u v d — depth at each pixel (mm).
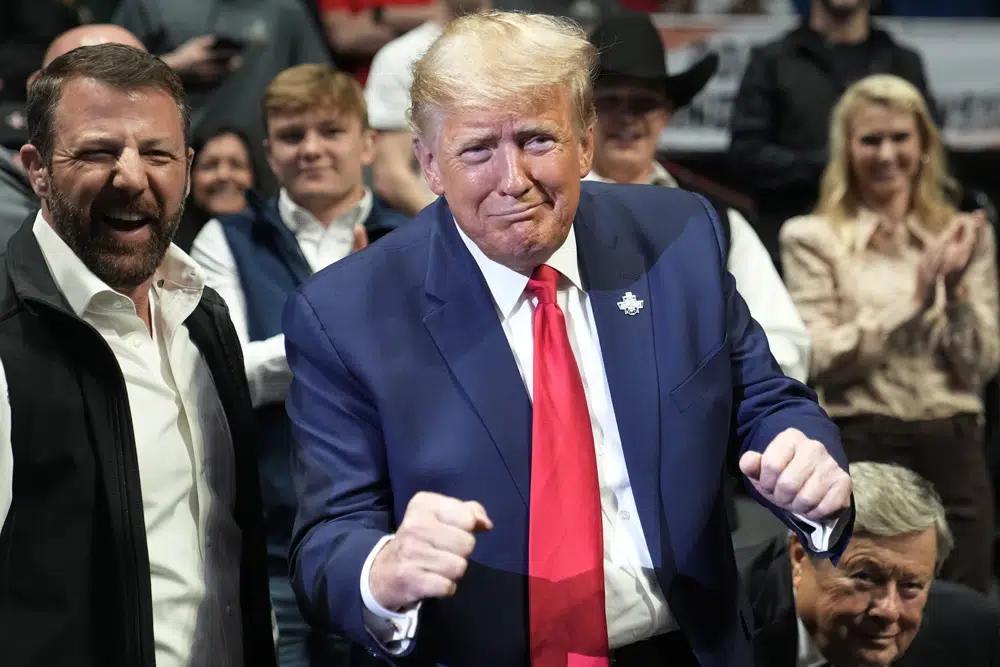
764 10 5195
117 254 2066
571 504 1885
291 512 2941
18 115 3852
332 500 1935
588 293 2008
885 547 2633
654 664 1972
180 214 2150
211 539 2221
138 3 4590
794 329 3340
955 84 5223
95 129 2018
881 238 3871
